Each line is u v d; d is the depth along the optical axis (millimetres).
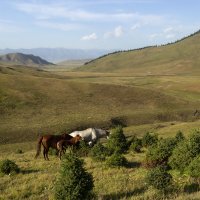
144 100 95688
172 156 21344
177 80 153000
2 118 69938
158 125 69625
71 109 81375
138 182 18859
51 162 25703
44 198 16641
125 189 17562
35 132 63281
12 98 82500
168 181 16391
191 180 18281
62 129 66062
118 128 33719
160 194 15711
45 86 96062
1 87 88062
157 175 16516
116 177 19984
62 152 27500
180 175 19734
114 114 79438
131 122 77250
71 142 27938
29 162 26031
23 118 71438
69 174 15055
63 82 101625
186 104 96188
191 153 20578
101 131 35188
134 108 88375
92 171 21969
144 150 33250
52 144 27453
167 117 83250
